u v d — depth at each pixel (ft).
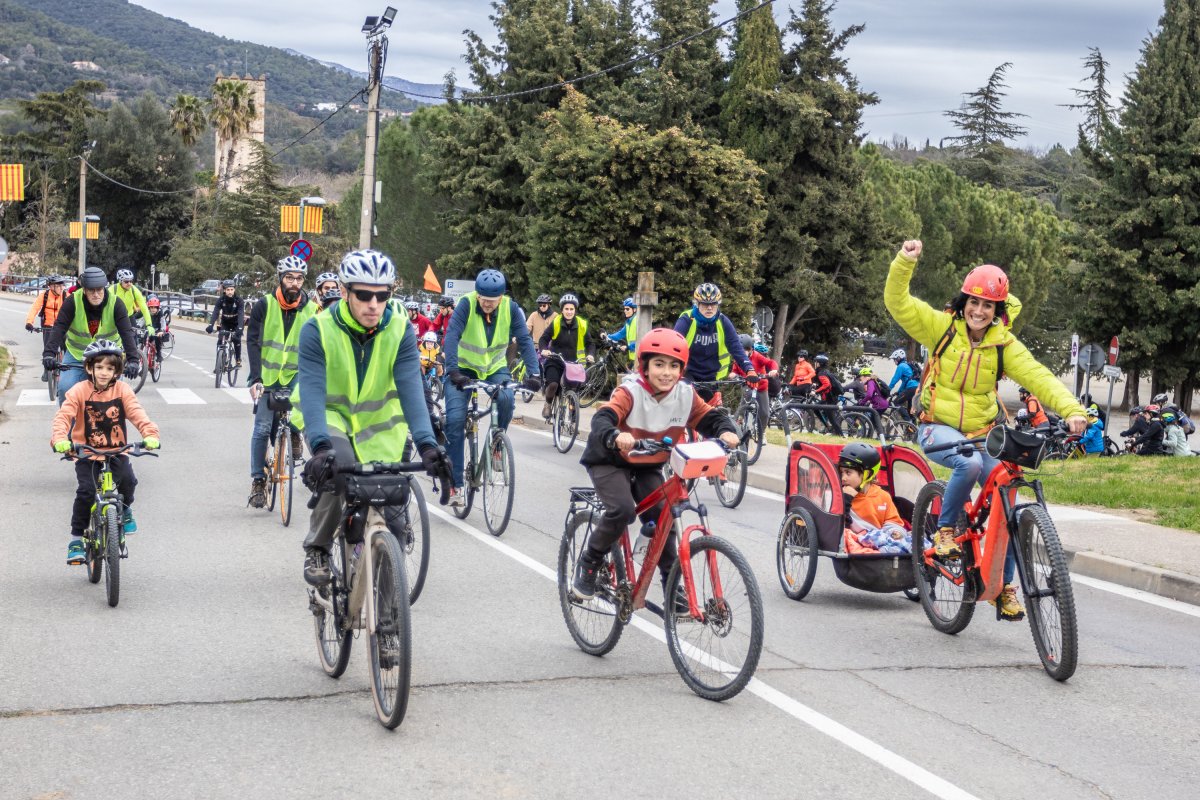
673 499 19.12
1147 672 21.15
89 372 24.61
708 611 18.70
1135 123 156.76
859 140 138.41
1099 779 15.84
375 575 17.13
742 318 102.37
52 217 280.72
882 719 17.97
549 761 15.81
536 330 58.70
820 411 72.90
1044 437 20.65
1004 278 22.04
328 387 18.20
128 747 16.03
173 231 285.64
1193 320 151.94
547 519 34.96
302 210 132.26
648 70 137.80
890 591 25.17
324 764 15.53
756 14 131.34
